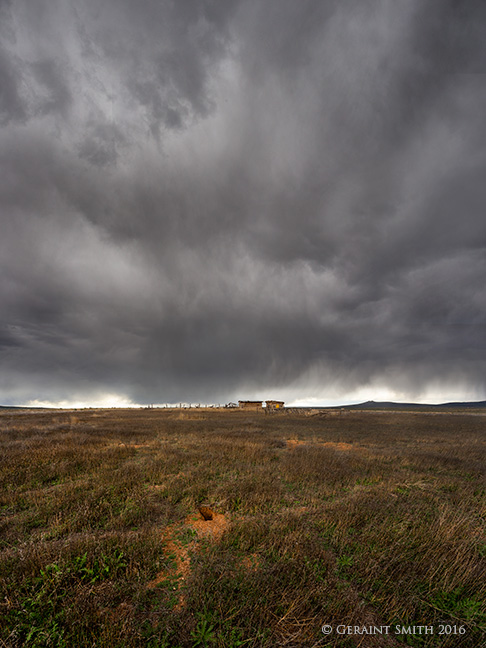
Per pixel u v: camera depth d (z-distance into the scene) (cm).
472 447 1689
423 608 381
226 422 3412
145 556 468
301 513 666
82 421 3244
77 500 695
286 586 401
